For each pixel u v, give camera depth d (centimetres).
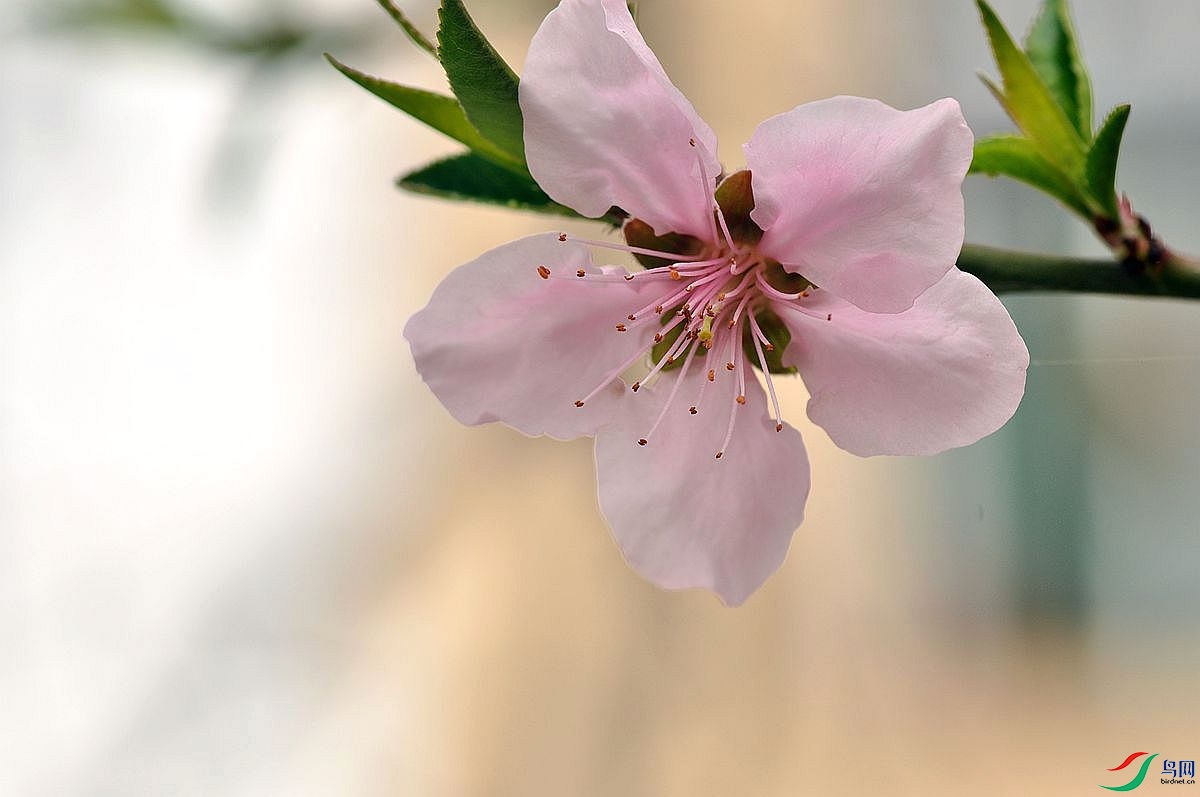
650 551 23
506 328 22
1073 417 33
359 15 28
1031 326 31
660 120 22
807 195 22
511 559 36
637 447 23
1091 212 23
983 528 36
